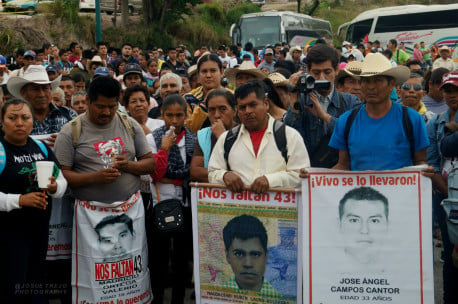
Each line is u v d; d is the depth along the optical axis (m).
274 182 3.46
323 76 4.21
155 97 7.39
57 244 4.21
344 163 3.60
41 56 13.43
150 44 24.02
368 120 3.47
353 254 3.33
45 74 4.47
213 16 33.53
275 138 3.57
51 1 24.84
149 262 4.39
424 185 3.24
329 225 3.35
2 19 22.19
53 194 3.67
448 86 4.17
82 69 11.02
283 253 3.50
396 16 27.61
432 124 4.33
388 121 3.42
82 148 3.90
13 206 3.59
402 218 3.27
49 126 4.57
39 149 3.84
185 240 4.41
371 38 28.50
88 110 3.99
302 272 3.46
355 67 5.46
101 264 3.87
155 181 4.43
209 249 3.67
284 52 16.81
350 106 4.28
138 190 4.10
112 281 3.90
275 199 3.48
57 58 14.12
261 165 3.57
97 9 19.86
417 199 3.25
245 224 3.57
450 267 3.89
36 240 3.85
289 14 23.42
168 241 4.38
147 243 4.41
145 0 28.05
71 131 3.92
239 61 16.92
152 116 6.10
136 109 5.09
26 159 3.74
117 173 3.83
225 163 3.67
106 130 3.96
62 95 5.66
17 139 3.70
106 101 3.82
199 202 3.67
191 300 4.78
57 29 23.20
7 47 19.94
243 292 3.62
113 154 3.92
